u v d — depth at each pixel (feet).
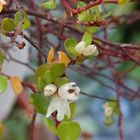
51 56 0.77
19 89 0.81
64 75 0.78
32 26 1.16
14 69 1.20
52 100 0.76
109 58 1.06
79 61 0.77
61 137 0.80
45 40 1.05
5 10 0.83
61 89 0.75
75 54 0.77
